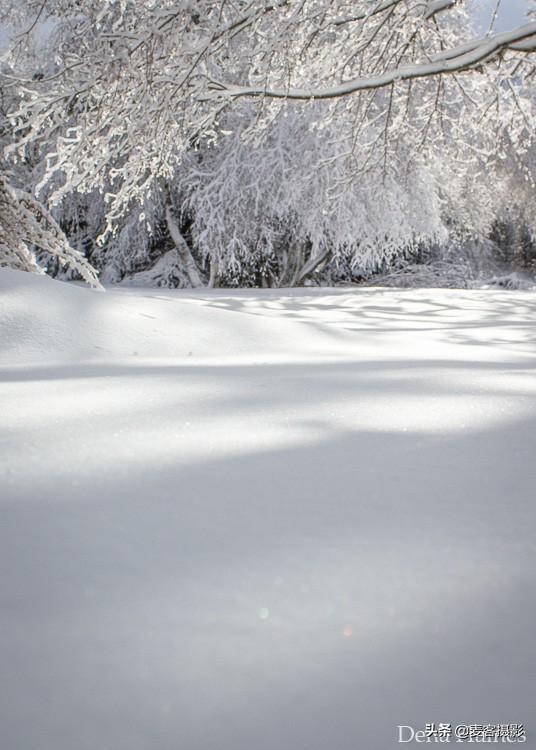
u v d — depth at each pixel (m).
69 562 0.95
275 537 1.06
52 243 7.81
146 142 7.47
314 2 7.26
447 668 0.69
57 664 0.69
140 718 0.60
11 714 0.61
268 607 0.81
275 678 0.67
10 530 1.09
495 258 26.80
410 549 1.01
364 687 0.65
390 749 0.57
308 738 0.58
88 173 7.56
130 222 16.81
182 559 0.97
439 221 16.06
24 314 4.54
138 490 1.32
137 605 0.82
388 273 20.69
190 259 17.88
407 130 8.52
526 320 7.56
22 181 15.91
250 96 7.71
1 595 0.84
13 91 10.59
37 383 2.85
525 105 8.13
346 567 0.94
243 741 0.58
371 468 1.49
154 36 6.93
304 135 14.29
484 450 1.67
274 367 3.43
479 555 0.99
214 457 1.58
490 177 17.45
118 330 4.64
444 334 5.99
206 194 15.51
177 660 0.70
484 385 2.63
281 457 1.59
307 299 10.63
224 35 7.10
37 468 1.49
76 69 7.27
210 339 4.77
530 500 1.27
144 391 2.56
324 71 7.75
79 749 0.56
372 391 2.50
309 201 14.98
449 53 6.85
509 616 0.80
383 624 0.78
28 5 9.91
